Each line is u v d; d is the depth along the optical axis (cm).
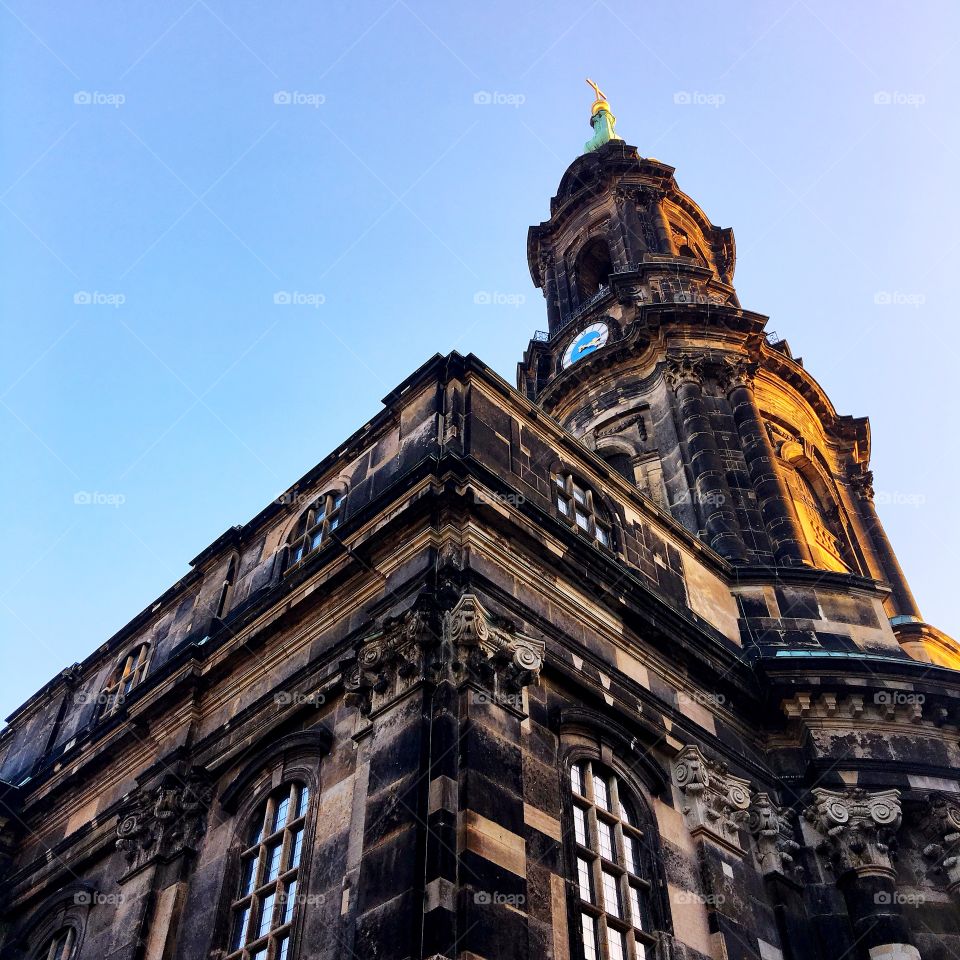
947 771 2217
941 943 1950
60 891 2233
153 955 1819
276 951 1636
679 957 1702
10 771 2898
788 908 1969
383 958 1375
